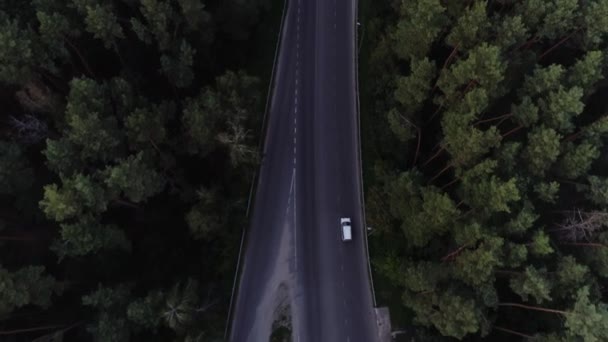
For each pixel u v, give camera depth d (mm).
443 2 46406
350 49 59438
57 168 37875
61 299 41312
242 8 49531
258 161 48688
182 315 37500
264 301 50344
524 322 43344
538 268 40844
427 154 49875
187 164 48094
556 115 40844
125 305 38406
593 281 39688
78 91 37875
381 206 48812
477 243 40875
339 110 56875
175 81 43688
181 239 48000
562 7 42812
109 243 39188
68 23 39781
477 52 39844
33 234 40688
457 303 38406
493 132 39500
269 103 56719
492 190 37688
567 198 43812
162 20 40469
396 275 49125
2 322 37031
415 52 45031
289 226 52562
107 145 37844
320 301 50500
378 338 49625
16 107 42406
